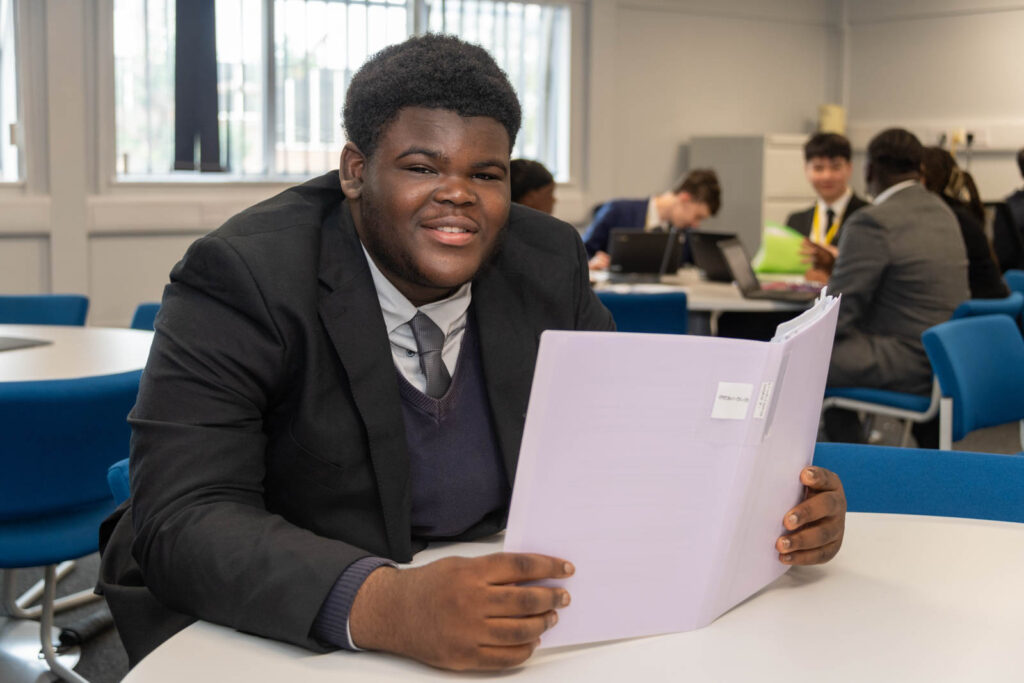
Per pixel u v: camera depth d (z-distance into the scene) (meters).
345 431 1.23
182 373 1.16
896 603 1.11
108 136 6.26
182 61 6.42
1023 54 8.48
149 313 3.46
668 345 0.93
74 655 2.75
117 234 6.36
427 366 1.30
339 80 7.02
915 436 3.97
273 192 6.84
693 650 0.99
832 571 1.21
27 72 6.00
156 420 1.15
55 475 2.15
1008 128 8.56
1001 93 8.62
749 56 8.97
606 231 6.47
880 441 5.17
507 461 1.31
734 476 1.00
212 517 1.09
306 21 6.84
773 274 5.54
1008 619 1.07
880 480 1.57
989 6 8.59
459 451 1.30
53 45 6.01
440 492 1.28
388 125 1.19
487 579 0.92
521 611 0.92
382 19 7.13
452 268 1.21
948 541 1.32
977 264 4.60
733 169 8.46
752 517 1.05
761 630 1.04
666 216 6.42
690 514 0.99
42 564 2.21
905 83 9.09
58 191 6.11
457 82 1.18
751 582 1.10
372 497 1.24
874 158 4.18
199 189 6.59
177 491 1.12
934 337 2.71
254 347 1.18
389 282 1.28
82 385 2.14
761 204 8.32
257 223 1.26
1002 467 1.54
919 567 1.22
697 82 8.74
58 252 6.14
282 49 6.78
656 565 0.99
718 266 5.13
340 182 1.31
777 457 1.06
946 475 1.55
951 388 2.70
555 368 0.89
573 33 8.02
